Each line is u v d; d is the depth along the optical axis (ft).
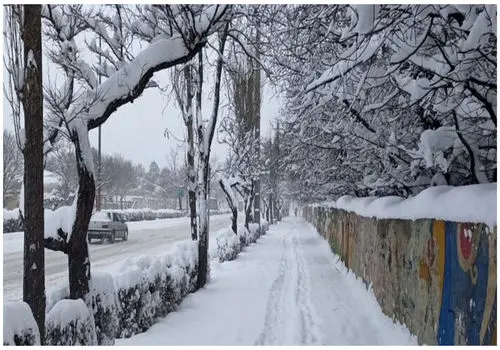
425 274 18.99
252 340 20.49
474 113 19.97
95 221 74.43
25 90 13.64
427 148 21.11
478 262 13.55
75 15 21.30
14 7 14.47
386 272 26.11
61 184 102.68
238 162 63.31
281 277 40.70
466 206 14.28
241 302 28.81
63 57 20.35
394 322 23.81
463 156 21.62
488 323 12.77
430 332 18.26
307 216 176.65
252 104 63.21
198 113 35.55
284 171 73.00
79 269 17.75
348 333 22.59
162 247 67.26
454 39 18.84
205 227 34.91
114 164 186.60
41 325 13.29
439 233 17.24
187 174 39.99
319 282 38.32
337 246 54.75
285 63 28.86
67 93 19.56
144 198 259.39
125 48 23.95
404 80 20.49
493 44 15.97
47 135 20.25
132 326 20.93
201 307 27.37
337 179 42.34
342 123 30.14
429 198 18.16
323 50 24.57
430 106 21.26
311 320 25.18
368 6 15.61
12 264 47.03
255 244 74.49
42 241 13.67
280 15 24.75
